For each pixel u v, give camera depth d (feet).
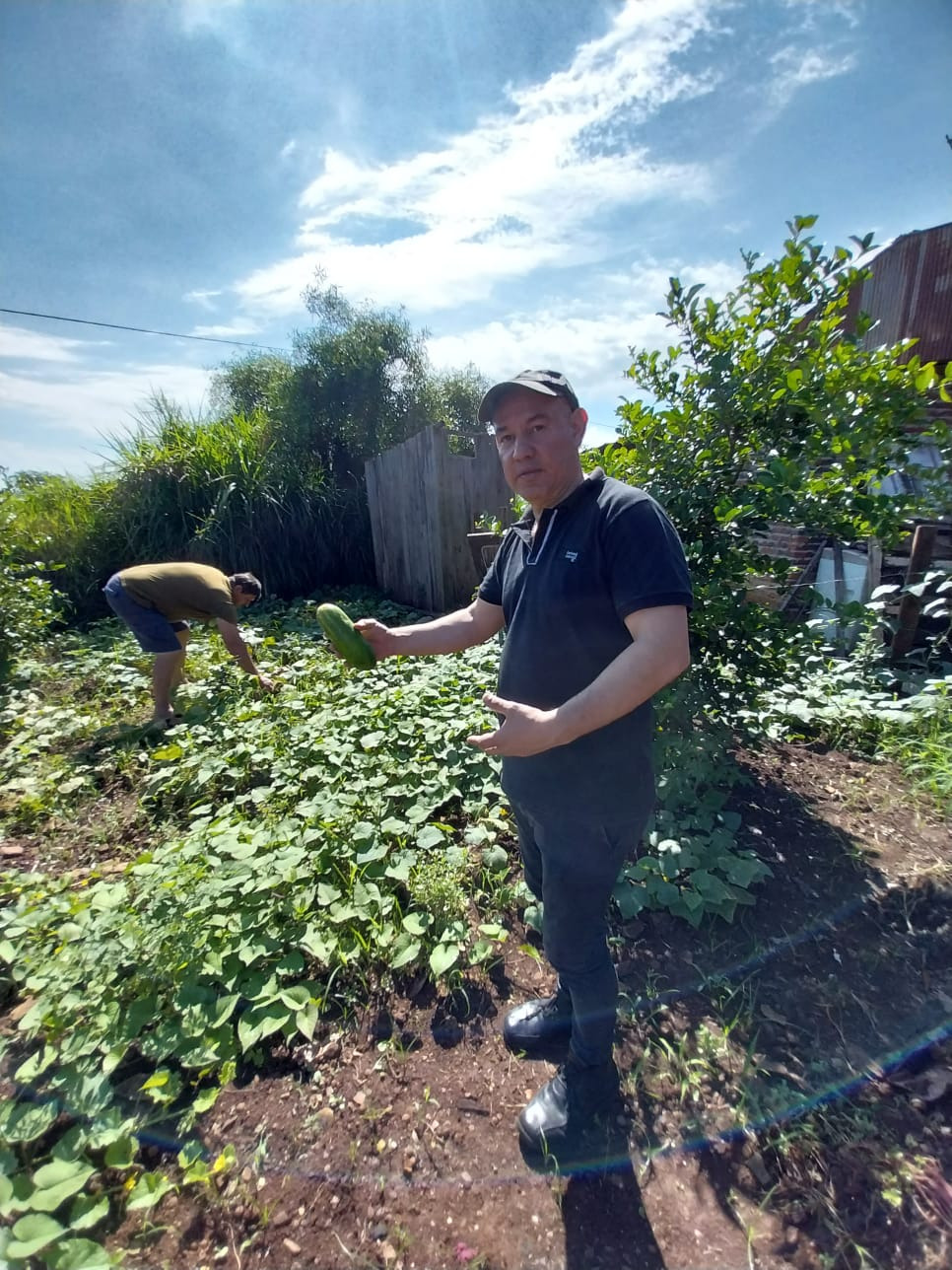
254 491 33.58
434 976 8.02
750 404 10.21
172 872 8.59
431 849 10.14
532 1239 5.43
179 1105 6.61
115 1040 6.79
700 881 8.69
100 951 7.37
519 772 5.82
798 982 7.73
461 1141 6.23
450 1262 5.29
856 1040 6.95
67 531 32.12
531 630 5.58
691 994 7.68
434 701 14.62
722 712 10.55
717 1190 5.71
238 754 13.28
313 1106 6.58
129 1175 5.89
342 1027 7.45
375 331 39.29
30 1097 6.46
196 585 16.43
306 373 38.50
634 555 4.83
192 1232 5.51
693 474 10.68
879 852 9.87
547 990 7.90
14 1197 5.35
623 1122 6.32
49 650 24.22
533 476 5.64
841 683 15.21
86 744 15.65
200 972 7.49
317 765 12.28
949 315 18.53
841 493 9.93
